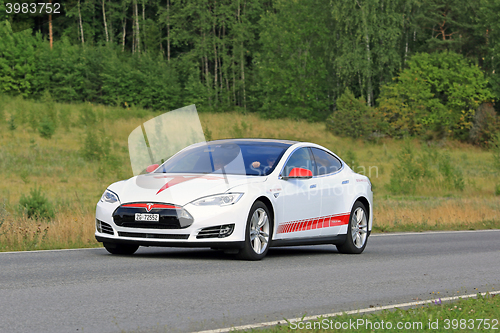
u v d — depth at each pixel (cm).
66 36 12744
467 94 10075
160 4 14425
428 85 10306
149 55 12300
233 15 13038
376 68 11538
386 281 1477
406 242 2542
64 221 2477
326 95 12544
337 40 11669
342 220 2002
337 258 1909
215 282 1352
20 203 2884
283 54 12006
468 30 12712
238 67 12812
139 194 1638
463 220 3609
